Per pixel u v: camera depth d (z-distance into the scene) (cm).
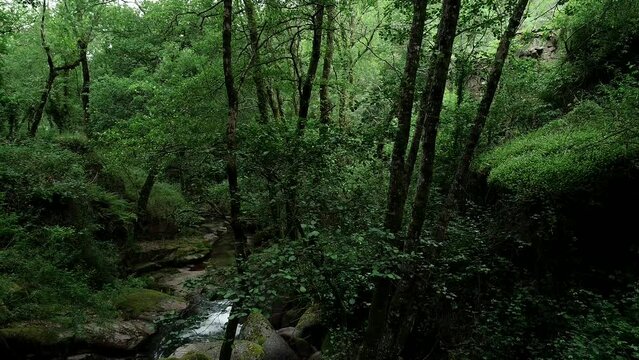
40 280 961
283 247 504
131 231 1445
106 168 1373
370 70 1761
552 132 1001
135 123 844
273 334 901
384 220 604
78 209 1202
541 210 760
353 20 1483
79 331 880
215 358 837
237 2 927
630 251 659
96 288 1132
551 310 664
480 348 657
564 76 1166
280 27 896
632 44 1078
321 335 897
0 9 1351
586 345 542
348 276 558
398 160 584
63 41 1563
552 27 1240
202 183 724
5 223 988
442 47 573
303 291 450
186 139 727
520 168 858
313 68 894
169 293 1290
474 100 1148
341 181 675
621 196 678
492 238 814
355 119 1155
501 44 766
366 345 580
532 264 751
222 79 863
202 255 1631
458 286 775
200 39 1136
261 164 623
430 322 757
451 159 1083
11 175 1098
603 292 662
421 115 722
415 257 595
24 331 811
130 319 1042
